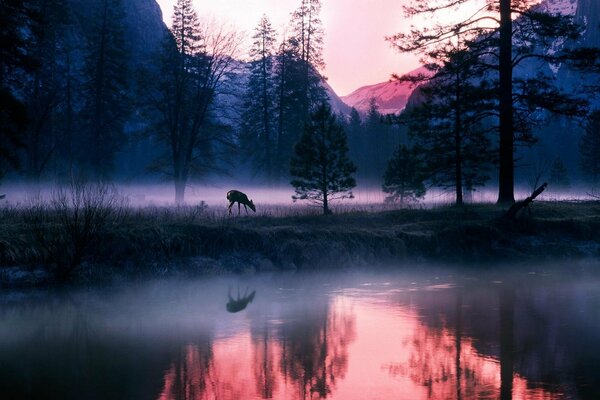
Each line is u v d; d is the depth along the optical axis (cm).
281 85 5338
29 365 836
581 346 923
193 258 1677
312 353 890
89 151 4691
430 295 1367
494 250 2069
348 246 1909
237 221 2050
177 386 745
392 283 1547
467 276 1677
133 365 837
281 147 5225
